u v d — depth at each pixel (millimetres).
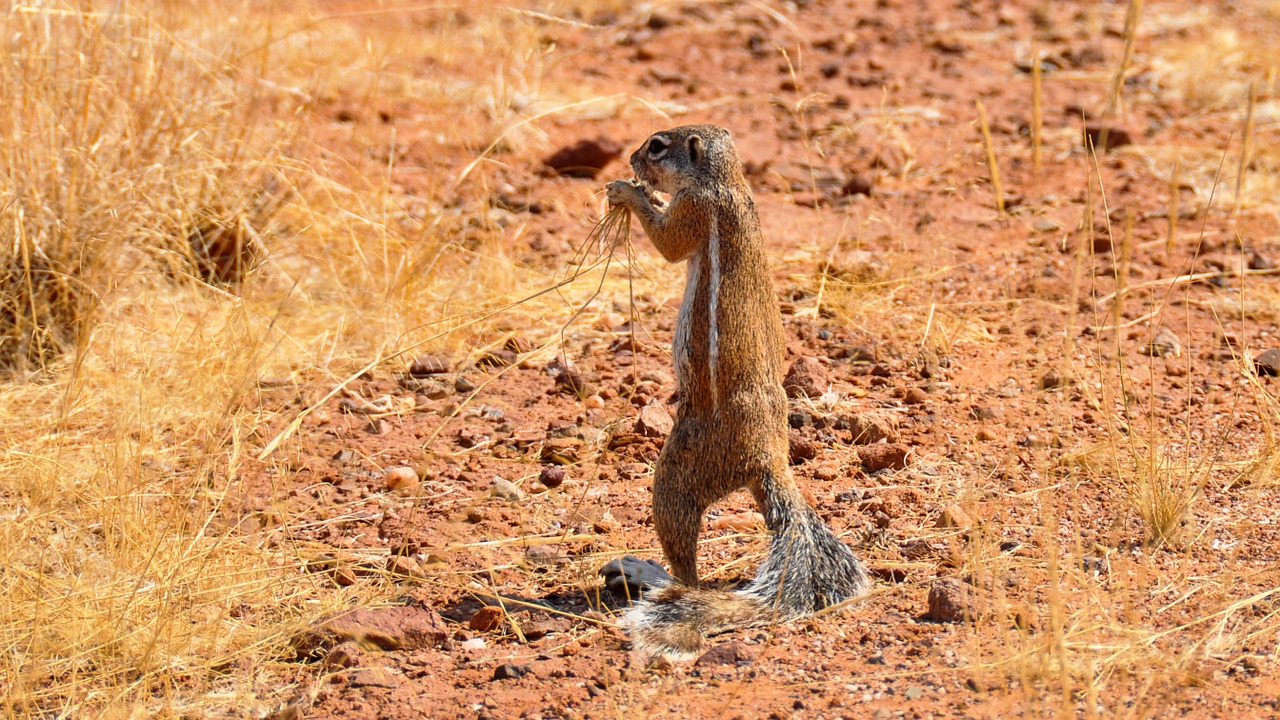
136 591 12812
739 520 15125
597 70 36625
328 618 12930
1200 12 43406
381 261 22531
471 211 25812
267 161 22391
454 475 16625
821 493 15836
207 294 21406
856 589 12828
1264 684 11195
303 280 22219
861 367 19891
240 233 21562
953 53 39156
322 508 15734
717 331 12938
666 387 19328
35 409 18000
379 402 18922
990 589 12938
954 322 21391
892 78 36344
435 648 12578
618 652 12211
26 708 11352
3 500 15328
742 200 13523
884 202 27516
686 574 13148
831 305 22062
